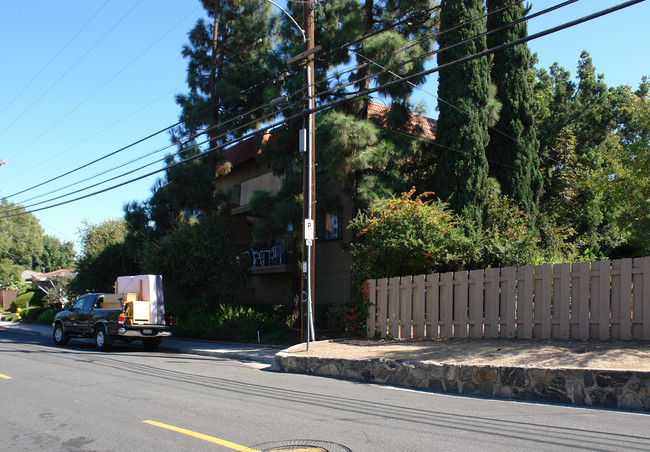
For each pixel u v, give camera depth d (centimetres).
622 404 764
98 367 1259
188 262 2012
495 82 1972
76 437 627
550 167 2266
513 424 657
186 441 598
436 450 544
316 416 714
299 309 2088
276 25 2428
